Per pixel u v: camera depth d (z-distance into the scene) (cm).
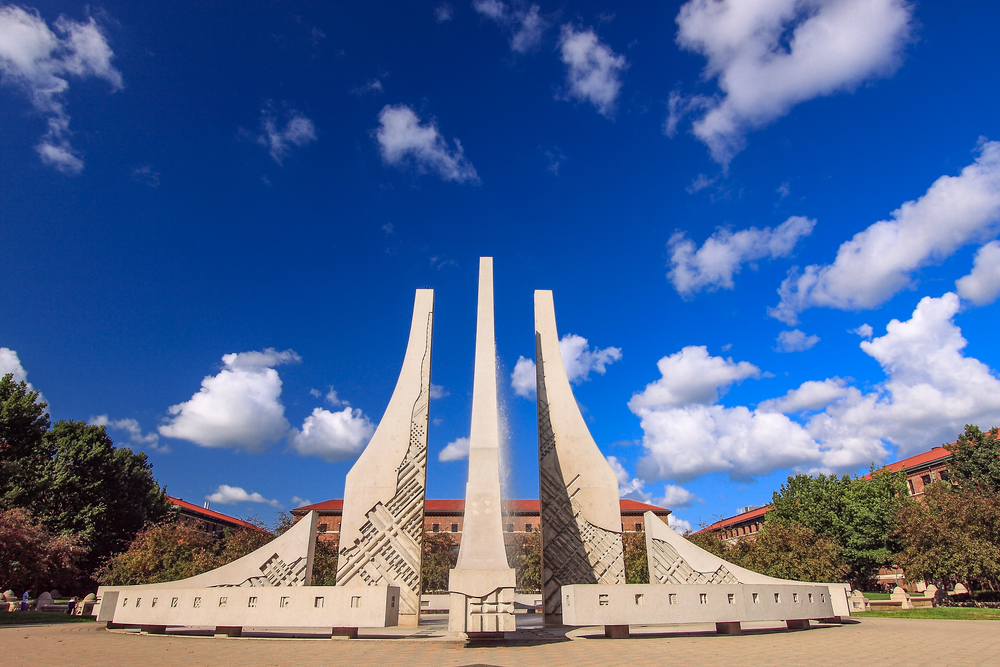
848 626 1712
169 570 2916
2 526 2667
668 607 1375
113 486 4353
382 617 1373
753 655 1022
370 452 2092
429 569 5156
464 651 1152
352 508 2017
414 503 2022
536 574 4341
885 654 1022
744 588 1464
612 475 2052
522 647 1222
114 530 4262
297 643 1343
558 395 2162
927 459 5734
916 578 3134
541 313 2280
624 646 1206
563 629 1716
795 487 4994
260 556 1888
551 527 1984
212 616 1450
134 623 1541
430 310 2306
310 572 1930
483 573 1317
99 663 967
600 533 1983
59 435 4238
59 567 3044
